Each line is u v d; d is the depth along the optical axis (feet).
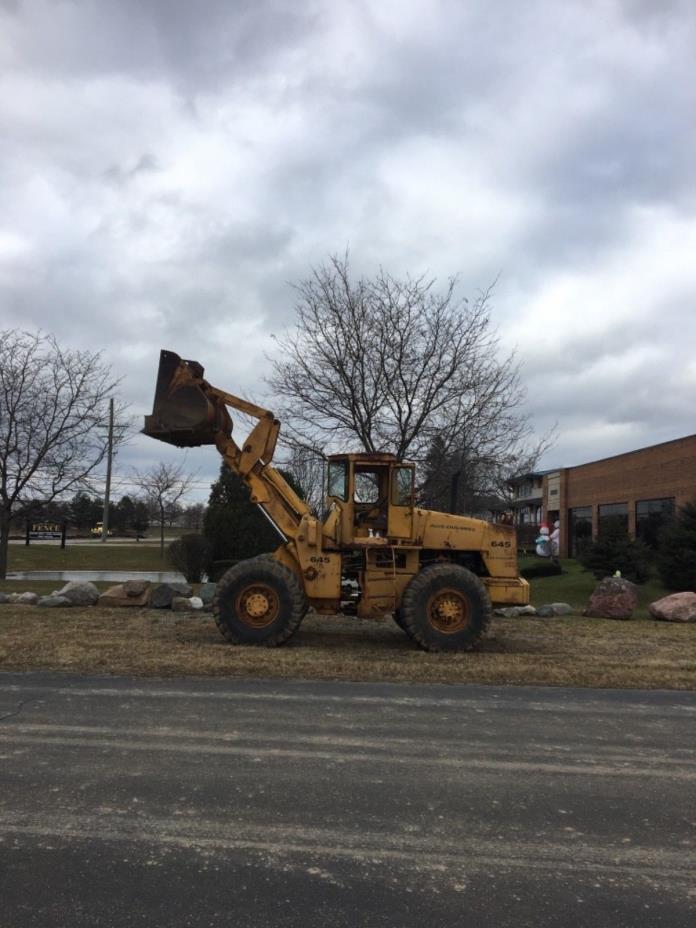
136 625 37.99
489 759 17.71
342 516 33.91
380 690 24.86
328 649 32.71
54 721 20.26
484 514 65.46
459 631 32.86
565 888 11.51
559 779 16.40
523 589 35.19
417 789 15.60
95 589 46.44
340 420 53.47
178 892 11.19
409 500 34.17
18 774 16.06
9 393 57.06
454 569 33.37
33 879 11.51
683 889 11.55
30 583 59.00
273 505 35.04
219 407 35.47
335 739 19.04
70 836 13.04
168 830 13.34
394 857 12.45
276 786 15.60
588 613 47.09
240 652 30.89
